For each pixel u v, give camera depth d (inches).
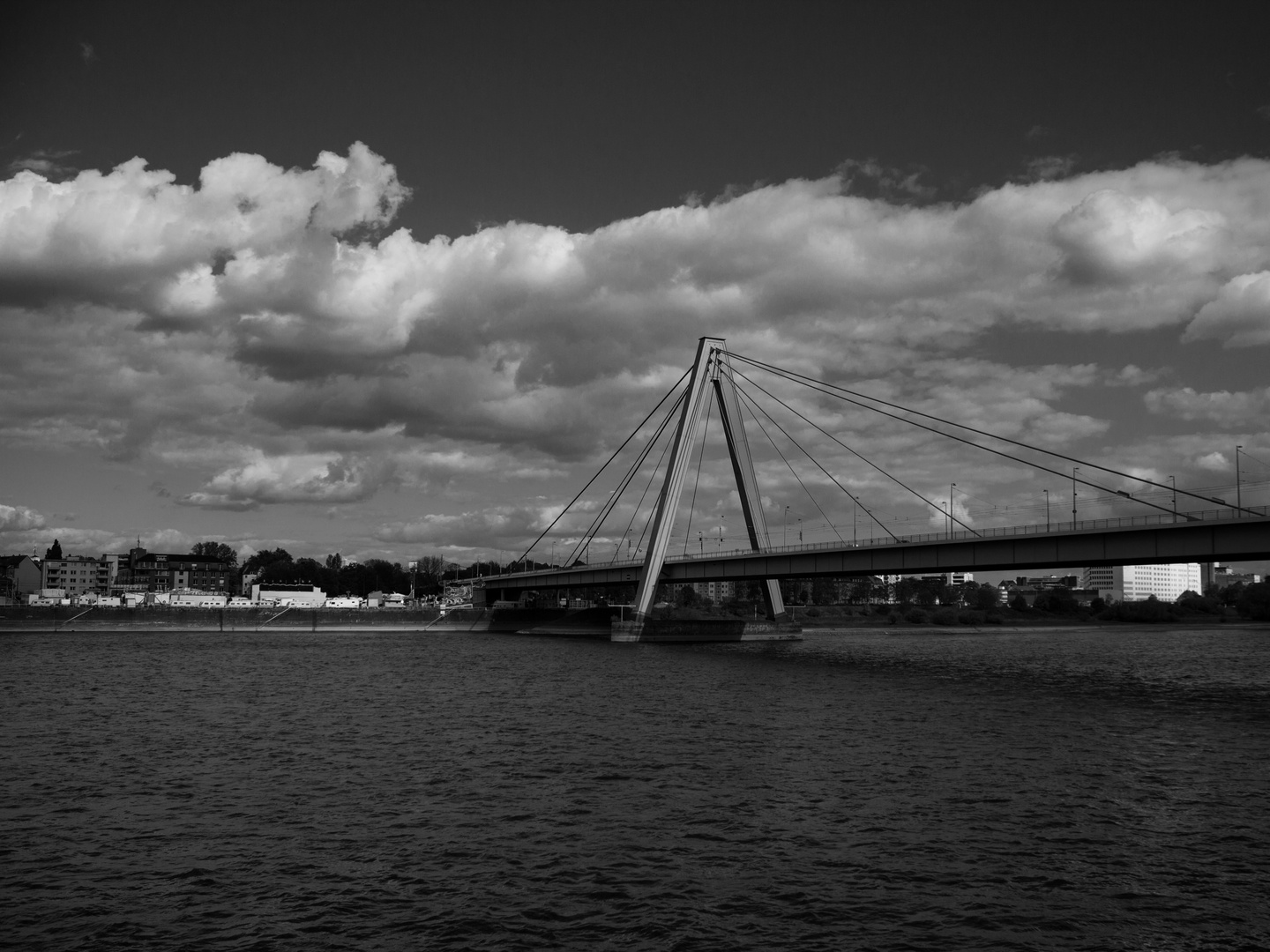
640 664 5162.4
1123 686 4008.4
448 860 1382.9
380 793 1785.2
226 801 1718.8
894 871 1342.3
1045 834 1533.0
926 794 1800.0
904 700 3373.5
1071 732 2615.7
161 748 2241.6
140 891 1249.4
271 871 1331.2
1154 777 2001.7
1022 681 4254.4
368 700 3233.3
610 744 2333.9
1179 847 1467.8
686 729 2586.1
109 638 7116.1
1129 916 1184.8
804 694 3563.0
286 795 1769.2
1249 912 1199.6
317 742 2341.3
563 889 1263.5
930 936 1118.4
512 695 3408.0
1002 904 1218.0
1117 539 4077.3
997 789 1852.9
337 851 1425.9
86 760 2094.0
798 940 1105.4
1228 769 2101.4
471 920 1155.9
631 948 1079.6
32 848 1427.2
